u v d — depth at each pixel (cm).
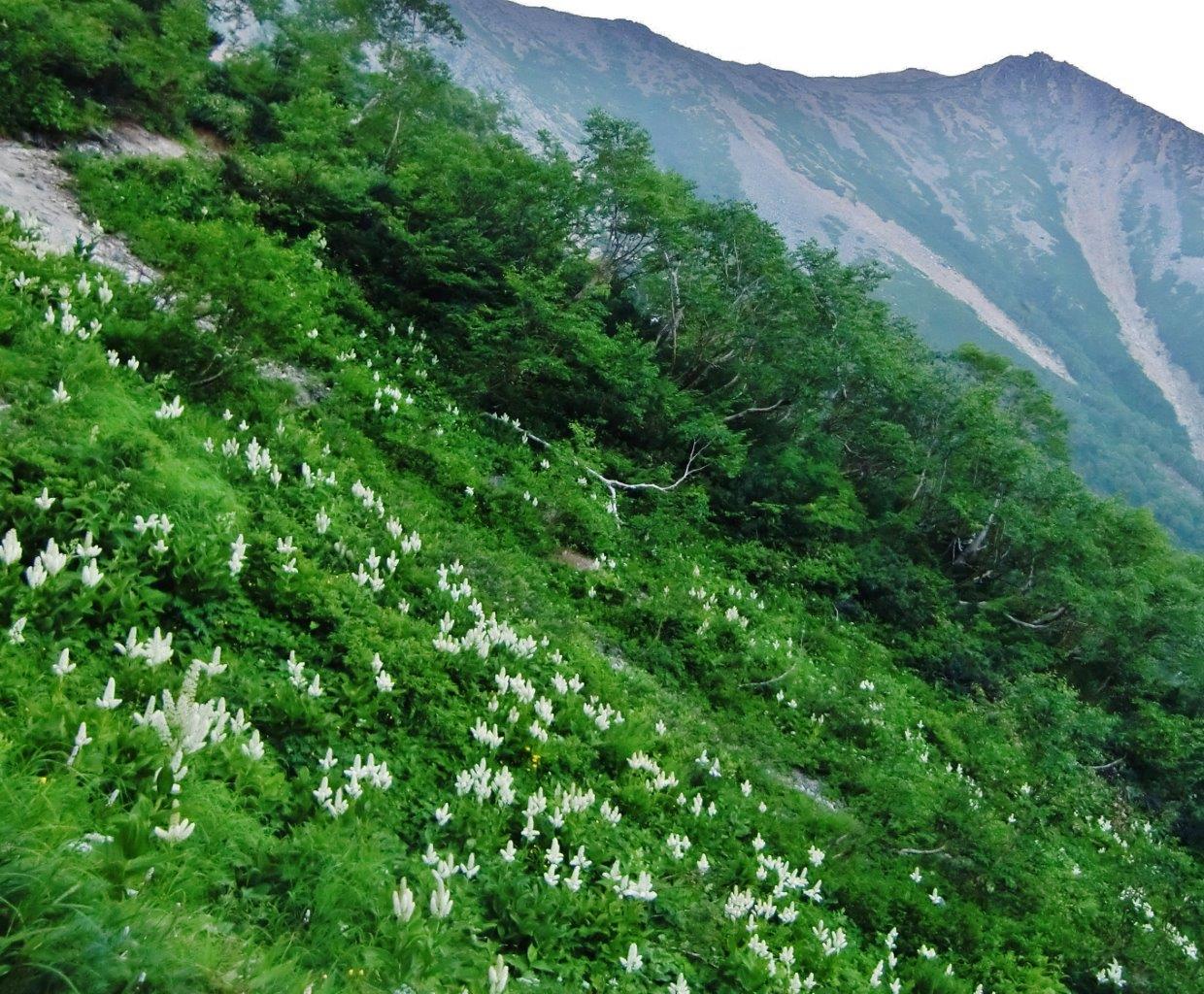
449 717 914
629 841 926
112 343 1180
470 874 672
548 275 2753
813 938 948
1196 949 1534
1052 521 3666
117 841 436
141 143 2336
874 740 1836
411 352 2306
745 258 3394
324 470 1377
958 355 4441
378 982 457
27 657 592
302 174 2445
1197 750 3142
